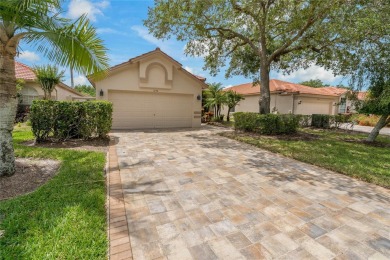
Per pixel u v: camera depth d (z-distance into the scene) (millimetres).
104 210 3100
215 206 3363
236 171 5070
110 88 11469
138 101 12383
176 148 7406
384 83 8477
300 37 10281
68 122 7328
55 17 3975
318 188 4191
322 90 23078
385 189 4234
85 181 3986
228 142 8734
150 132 11211
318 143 8938
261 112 11523
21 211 2854
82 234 2467
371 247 2488
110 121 8320
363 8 7879
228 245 2465
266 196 3771
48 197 3281
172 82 12773
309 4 8484
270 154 6867
